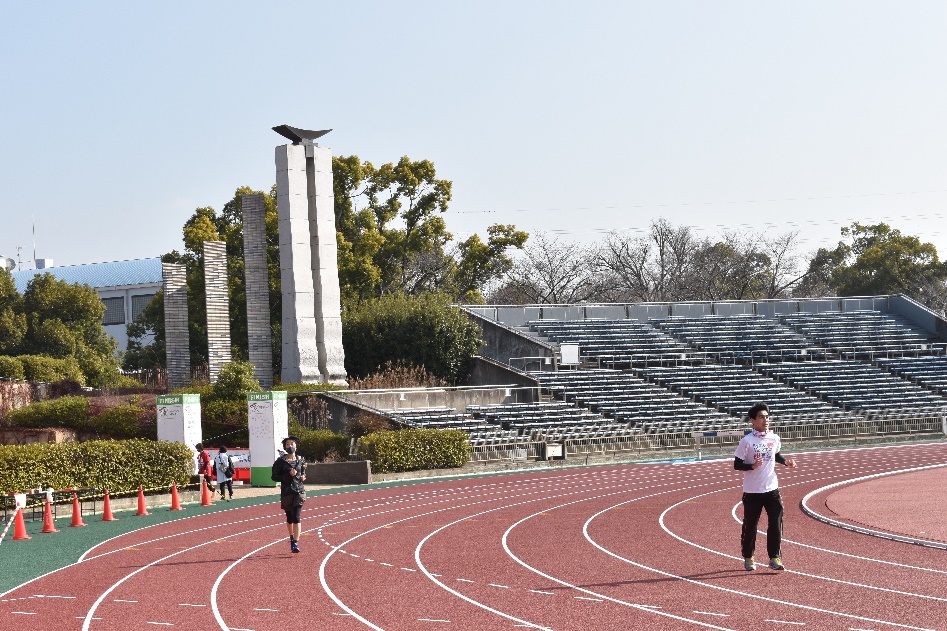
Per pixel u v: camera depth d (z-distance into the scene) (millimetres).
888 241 99188
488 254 76750
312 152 51219
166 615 13656
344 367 55531
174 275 51562
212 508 29812
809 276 106000
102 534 24016
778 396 57406
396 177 73625
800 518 22609
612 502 27938
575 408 52094
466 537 21109
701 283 92188
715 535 20109
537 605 13562
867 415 56469
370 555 18828
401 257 73438
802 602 13219
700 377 58656
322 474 38219
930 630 11586
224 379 44344
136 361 68562
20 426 44031
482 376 56562
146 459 32188
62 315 66812
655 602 13477
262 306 51406
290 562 18219
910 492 27141
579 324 64188
